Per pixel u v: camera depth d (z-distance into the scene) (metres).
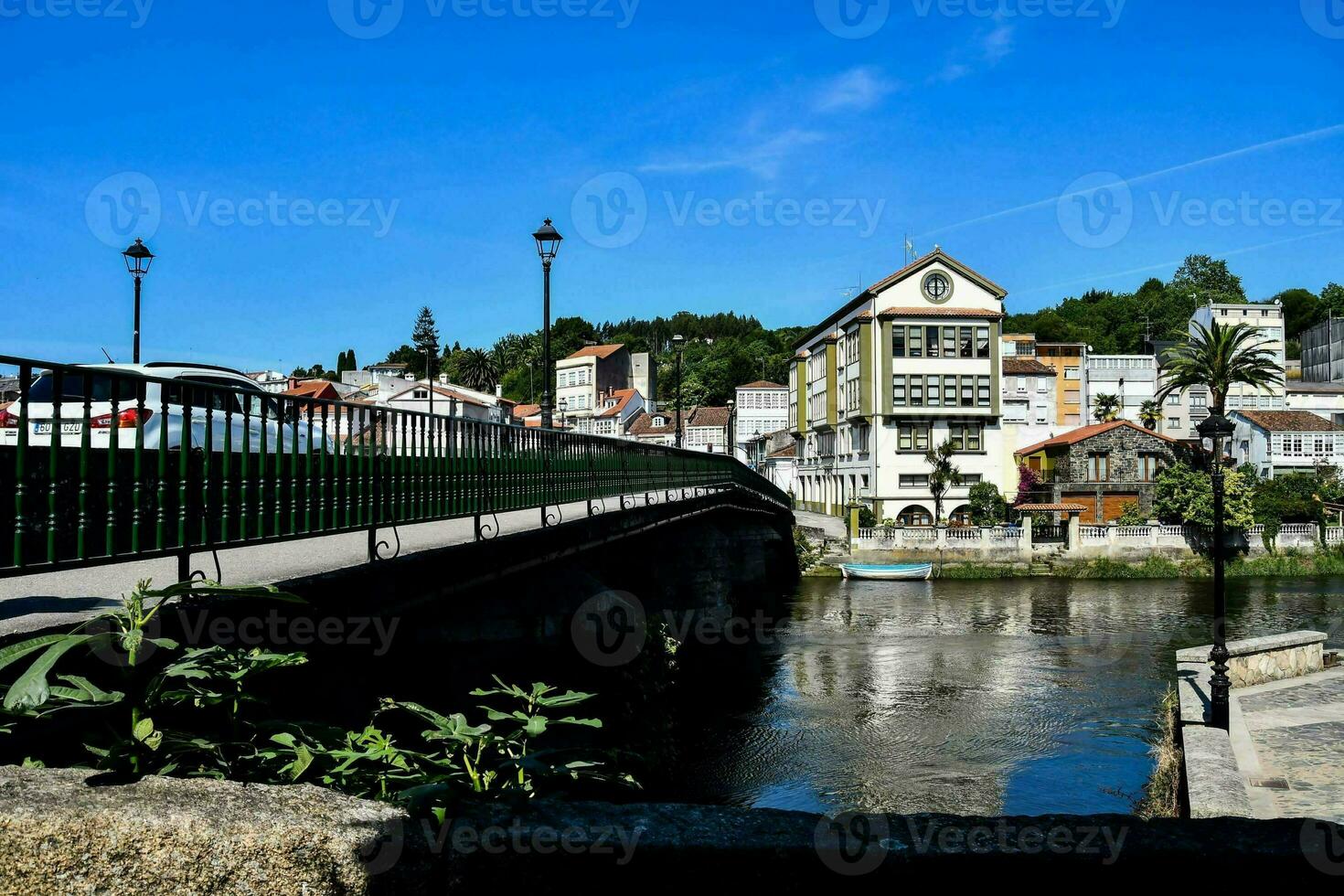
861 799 15.41
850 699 22.69
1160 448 60.53
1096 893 2.87
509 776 4.28
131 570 7.29
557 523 11.66
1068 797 15.45
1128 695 22.88
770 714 21.14
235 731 4.01
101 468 4.72
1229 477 52.41
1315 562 51.06
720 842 2.88
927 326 59.34
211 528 5.52
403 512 8.01
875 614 37.91
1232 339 61.69
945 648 29.67
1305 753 14.01
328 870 2.70
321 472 6.72
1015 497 59.62
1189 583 47.75
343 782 3.97
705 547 27.39
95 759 4.04
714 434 100.88
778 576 47.00
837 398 68.75
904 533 52.75
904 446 59.25
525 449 11.28
